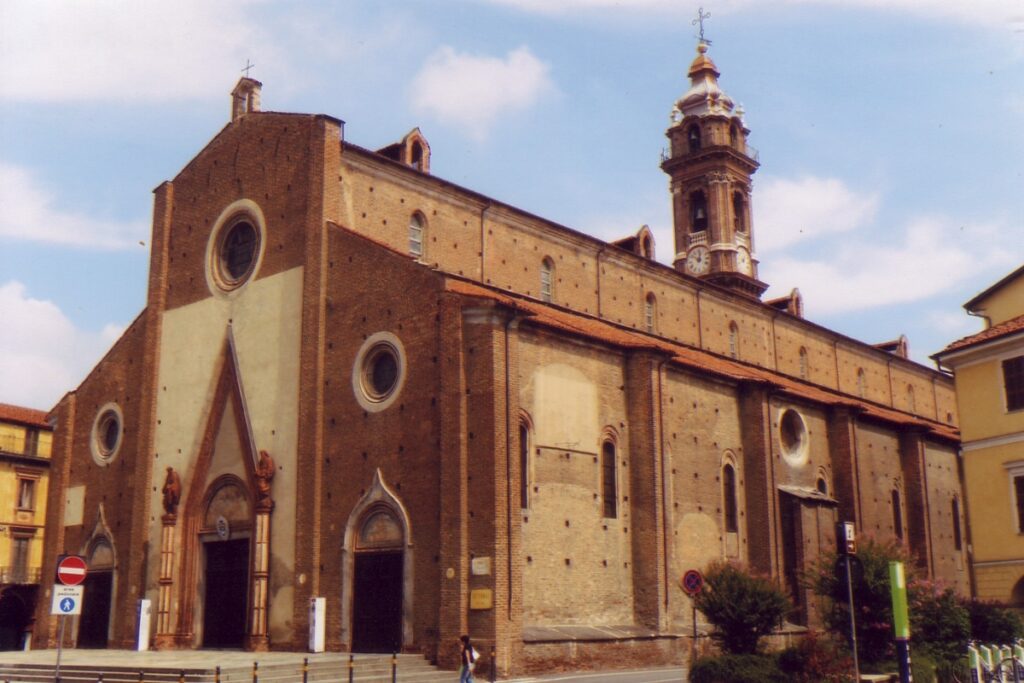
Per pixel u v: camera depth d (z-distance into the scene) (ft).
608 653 120.47
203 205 155.84
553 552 121.80
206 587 142.10
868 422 186.09
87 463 164.96
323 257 134.72
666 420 140.05
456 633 109.81
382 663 110.42
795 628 147.54
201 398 147.64
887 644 103.35
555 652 114.01
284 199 142.41
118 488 157.79
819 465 173.68
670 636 129.80
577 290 170.91
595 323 148.25
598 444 132.26
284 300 138.92
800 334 225.15
